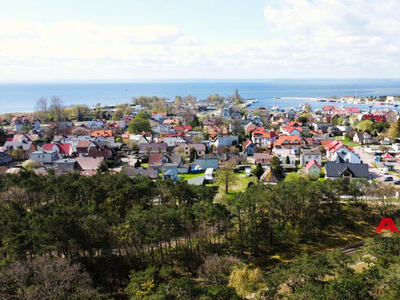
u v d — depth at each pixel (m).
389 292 50.25
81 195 84.00
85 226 62.69
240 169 144.75
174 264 69.50
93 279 63.84
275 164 136.12
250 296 57.31
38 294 50.50
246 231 76.94
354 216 90.50
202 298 47.94
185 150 165.50
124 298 60.19
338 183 92.69
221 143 181.25
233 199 79.94
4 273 51.53
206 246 75.12
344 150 138.62
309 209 81.81
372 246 68.19
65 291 53.44
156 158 147.88
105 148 158.75
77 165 141.12
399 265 55.62
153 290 54.09
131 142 185.88
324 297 48.44
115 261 68.19
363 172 117.94
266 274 63.06
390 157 147.12
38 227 60.88
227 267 60.56
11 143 173.50
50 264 54.94
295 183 88.56
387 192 90.94
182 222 68.88
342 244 79.88
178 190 82.94
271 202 76.50
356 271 65.50
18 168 125.62
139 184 85.94
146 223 65.50
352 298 48.03
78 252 66.44
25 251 60.59
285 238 78.50
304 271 56.72
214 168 144.00
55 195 83.94
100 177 94.06
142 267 67.06
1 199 78.75
